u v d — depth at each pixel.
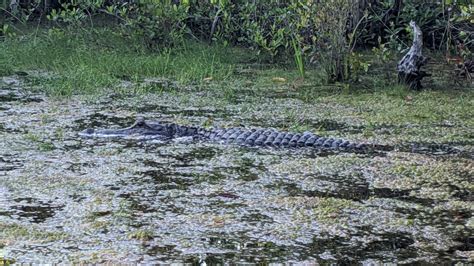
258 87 10.34
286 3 12.52
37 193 5.75
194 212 5.39
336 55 10.56
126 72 11.17
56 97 9.38
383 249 4.76
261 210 5.45
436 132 7.98
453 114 8.83
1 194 5.70
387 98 9.63
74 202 5.56
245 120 8.44
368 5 12.89
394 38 12.63
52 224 5.11
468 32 11.23
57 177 6.15
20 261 4.49
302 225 5.16
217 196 5.76
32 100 9.21
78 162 6.63
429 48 13.23
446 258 4.62
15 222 5.12
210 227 5.10
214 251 4.68
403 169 6.57
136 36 12.75
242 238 4.91
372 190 5.99
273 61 12.23
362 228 5.14
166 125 7.69
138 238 4.87
